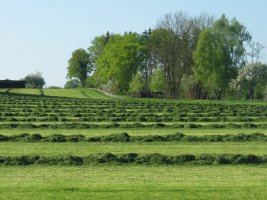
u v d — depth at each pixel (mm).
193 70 129375
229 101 107188
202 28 141250
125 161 27812
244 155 28375
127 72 145750
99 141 36781
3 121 54219
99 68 158250
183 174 24172
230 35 130625
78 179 22641
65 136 37594
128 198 17797
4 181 22031
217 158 27922
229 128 47625
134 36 148750
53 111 68062
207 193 18547
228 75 128250
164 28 142000
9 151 32094
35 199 17656
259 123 51719
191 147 34125
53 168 26016
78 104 86375
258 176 23672
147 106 81688
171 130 45688
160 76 133750
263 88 130000
